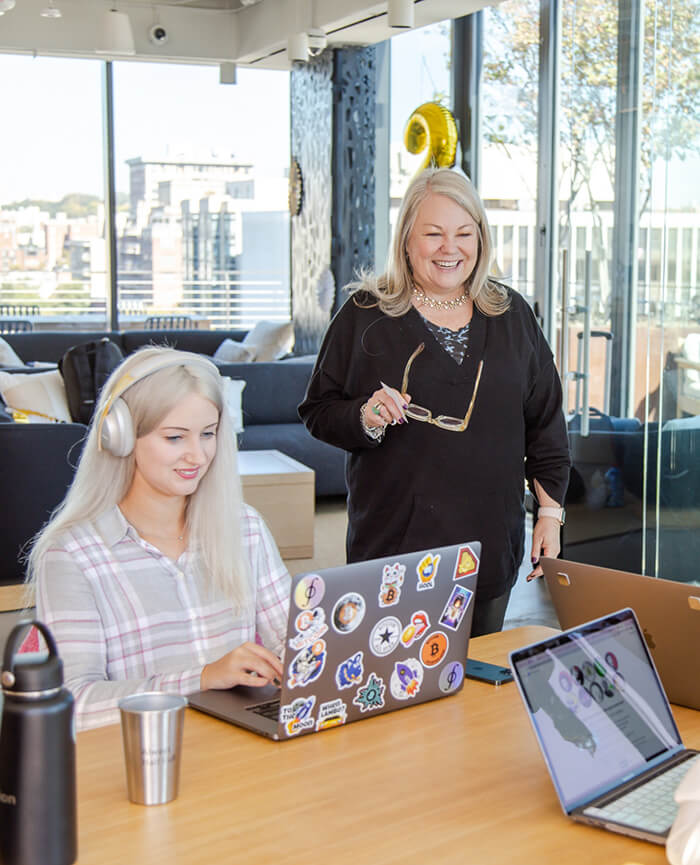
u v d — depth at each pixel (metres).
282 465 5.72
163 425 1.78
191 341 9.46
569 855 1.21
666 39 3.82
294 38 7.12
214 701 1.66
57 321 9.55
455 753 1.50
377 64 7.90
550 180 6.13
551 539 2.53
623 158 4.51
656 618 1.68
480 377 2.46
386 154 7.91
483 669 1.85
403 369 2.46
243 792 1.36
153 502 1.84
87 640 1.73
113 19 7.88
